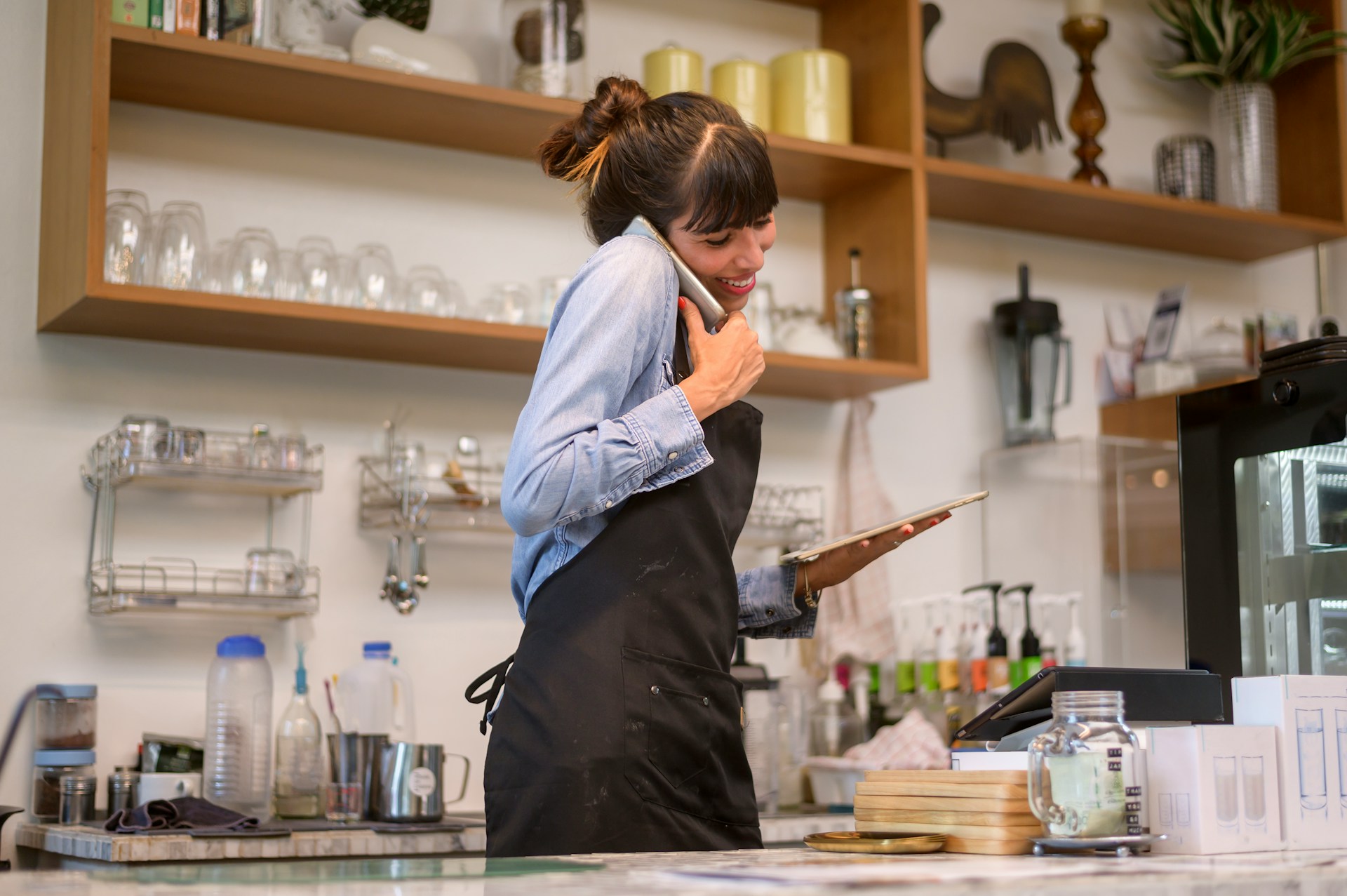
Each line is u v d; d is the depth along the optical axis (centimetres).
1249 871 92
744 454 155
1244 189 360
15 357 254
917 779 120
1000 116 334
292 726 250
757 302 300
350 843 217
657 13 322
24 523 251
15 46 262
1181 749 114
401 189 289
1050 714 129
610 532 142
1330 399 140
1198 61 371
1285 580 145
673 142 145
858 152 299
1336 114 363
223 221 273
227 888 83
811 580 165
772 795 272
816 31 339
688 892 78
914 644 322
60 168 250
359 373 281
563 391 137
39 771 241
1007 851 111
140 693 256
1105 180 345
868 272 316
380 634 276
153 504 261
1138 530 314
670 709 139
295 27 259
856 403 325
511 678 144
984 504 341
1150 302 376
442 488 271
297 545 272
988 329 352
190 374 267
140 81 255
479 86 268
